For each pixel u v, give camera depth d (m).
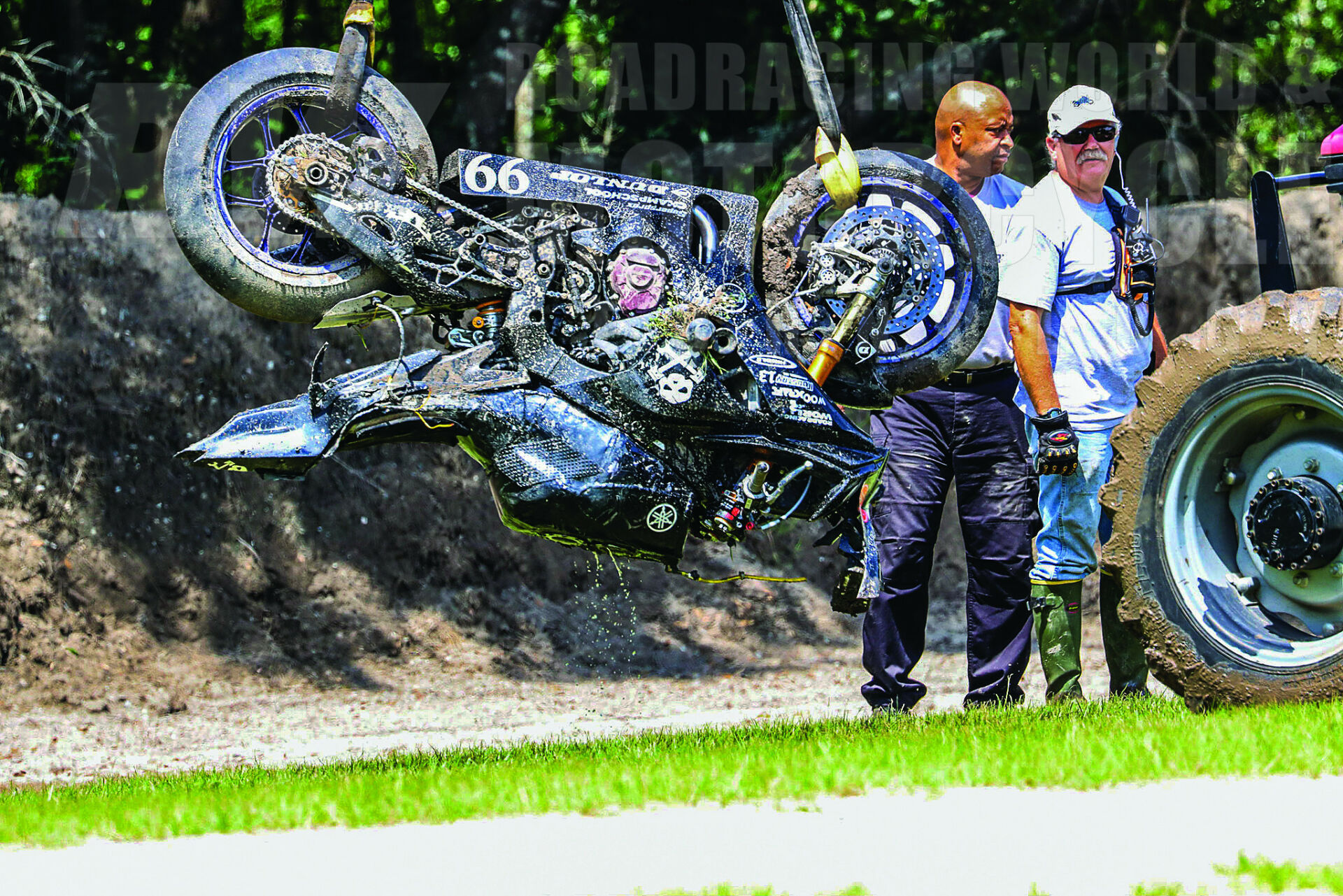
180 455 22.20
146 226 60.34
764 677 54.38
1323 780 17.27
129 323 57.88
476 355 22.77
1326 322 21.86
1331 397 21.75
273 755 39.44
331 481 57.50
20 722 45.47
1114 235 29.14
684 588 60.06
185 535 54.25
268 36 70.81
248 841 16.88
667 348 22.45
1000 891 13.75
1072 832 15.45
